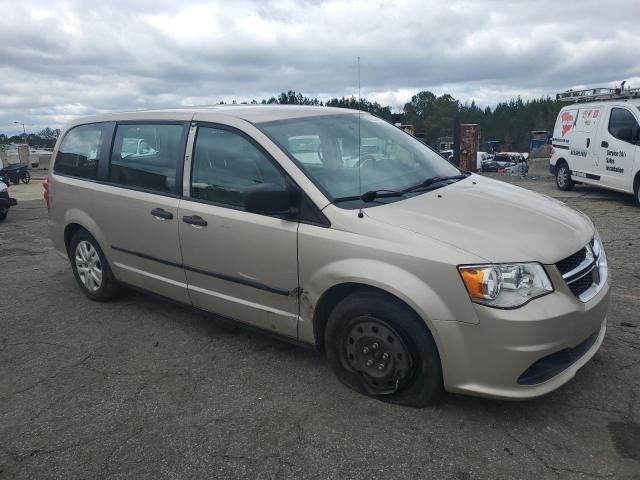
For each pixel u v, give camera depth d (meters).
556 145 12.10
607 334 3.93
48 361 4.01
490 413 3.03
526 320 2.67
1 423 3.22
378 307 3.01
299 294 3.35
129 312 4.89
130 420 3.17
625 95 10.66
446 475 2.57
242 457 2.78
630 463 2.58
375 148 3.96
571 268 2.94
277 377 3.57
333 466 2.67
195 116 4.02
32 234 9.10
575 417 2.96
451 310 2.77
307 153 3.55
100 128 4.86
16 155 41.06
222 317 3.96
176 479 2.65
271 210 3.21
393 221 3.03
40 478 2.71
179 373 3.71
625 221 8.19
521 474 2.55
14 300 5.41
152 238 4.22
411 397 3.06
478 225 3.01
